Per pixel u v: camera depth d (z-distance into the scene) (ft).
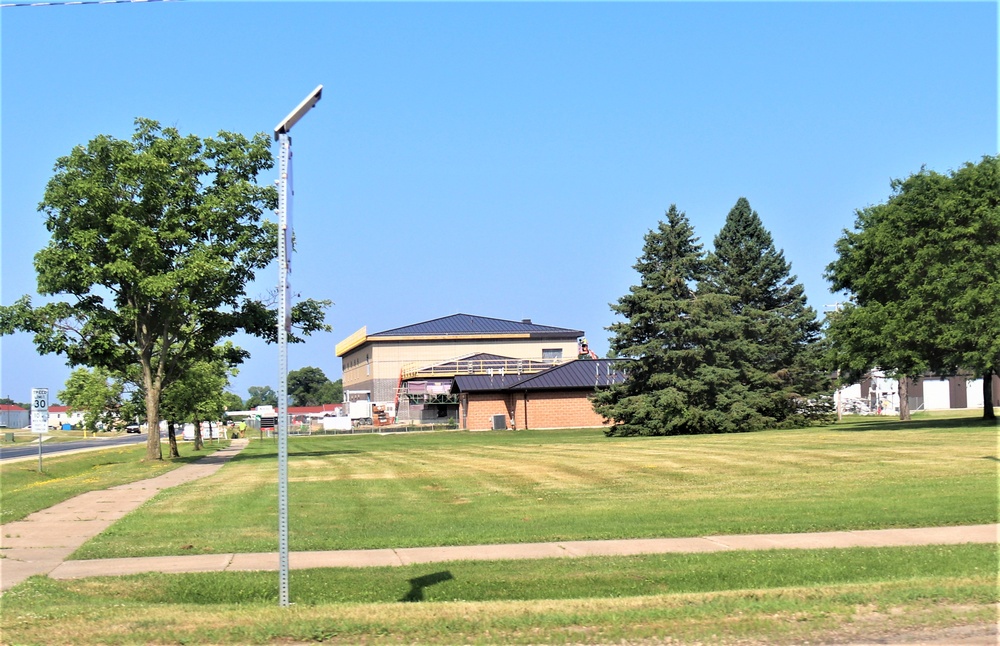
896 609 26.25
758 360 174.19
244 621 26.16
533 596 31.78
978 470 66.44
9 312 112.47
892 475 65.62
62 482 87.97
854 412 276.62
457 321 341.82
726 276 200.34
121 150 111.75
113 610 28.22
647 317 163.94
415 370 301.84
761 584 32.35
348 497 63.41
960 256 124.77
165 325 120.67
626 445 121.49
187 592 32.55
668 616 25.98
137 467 112.16
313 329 129.18
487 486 68.85
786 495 56.90
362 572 35.73
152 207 114.01
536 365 284.41
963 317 120.67
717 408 160.56
